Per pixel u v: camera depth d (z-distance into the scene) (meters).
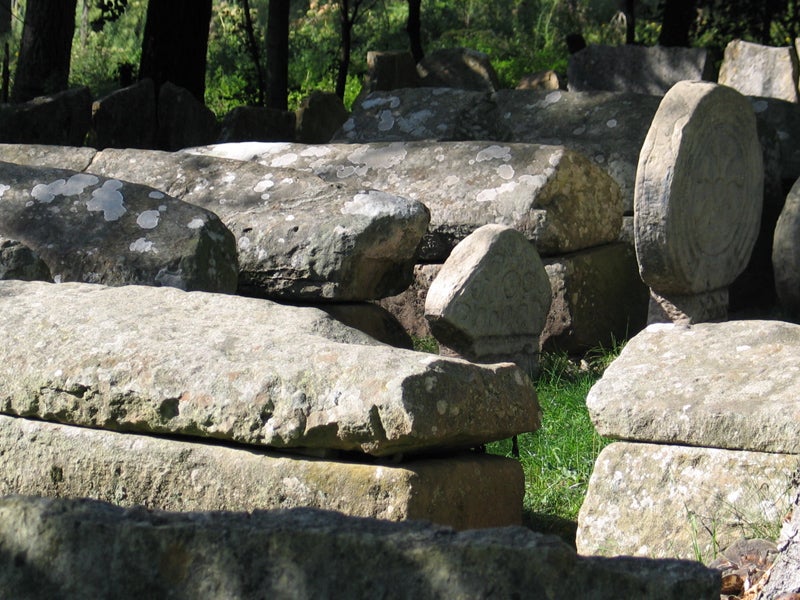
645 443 4.06
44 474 4.06
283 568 2.43
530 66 22.47
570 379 7.03
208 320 4.21
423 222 6.95
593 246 8.20
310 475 3.69
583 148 9.05
